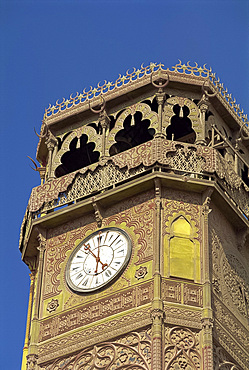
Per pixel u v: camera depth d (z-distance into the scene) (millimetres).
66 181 43344
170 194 41719
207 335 38094
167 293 39000
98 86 45875
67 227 42875
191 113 44281
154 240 40312
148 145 42156
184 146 42281
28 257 44531
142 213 41406
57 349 39469
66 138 45594
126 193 41875
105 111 45000
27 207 45062
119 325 38719
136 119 46344
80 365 38625
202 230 41094
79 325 39625
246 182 46781
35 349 39844
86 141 46750
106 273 40469
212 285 39906
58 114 45906
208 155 42344
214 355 38062
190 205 41688
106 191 42094
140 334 38156
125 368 37625
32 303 43688
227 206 42469
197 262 40219
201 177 42375
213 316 38969
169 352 37562
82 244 41938
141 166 42031
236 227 43344
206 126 44344
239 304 41219
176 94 44656
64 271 41562
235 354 39312
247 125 46938
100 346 38688
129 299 39219
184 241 40656
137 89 44594
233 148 44438
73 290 40656
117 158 42594
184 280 39531
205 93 44594
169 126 47469
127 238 41000
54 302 40875
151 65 45062
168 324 38219
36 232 43188
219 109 45562
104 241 41469
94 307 39781
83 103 45594
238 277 42031
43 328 40375
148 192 41812
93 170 42969
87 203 42250
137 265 40031
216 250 41281
